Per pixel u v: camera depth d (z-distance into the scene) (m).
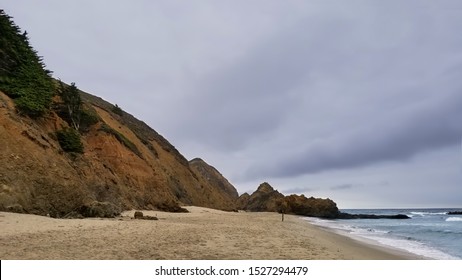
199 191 73.31
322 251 14.29
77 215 25.23
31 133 27.62
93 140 43.16
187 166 78.00
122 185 39.62
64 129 35.31
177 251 11.56
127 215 30.03
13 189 22.41
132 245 12.30
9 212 20.83
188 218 31.61
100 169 36.78
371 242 23.05
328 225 43.25
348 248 17.47
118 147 45.12
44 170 25.92
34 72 34.41
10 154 24.12
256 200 105.81
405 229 40.47
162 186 47.47
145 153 56.06
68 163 30.33
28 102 31.03
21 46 34.66
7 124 25.97
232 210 80.00
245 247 13.25
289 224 32.91
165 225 20.31
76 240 12.84
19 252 10.12
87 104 48.91
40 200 24.14
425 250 20.06
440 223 57.22
